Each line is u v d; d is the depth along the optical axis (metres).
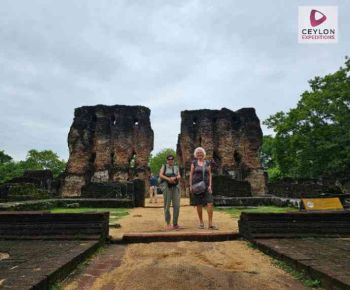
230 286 3.56
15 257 4.41
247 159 26.72
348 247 5.07
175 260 4.77
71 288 3.57
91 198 18.55
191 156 27.06
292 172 31.59
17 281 3.19
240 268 4.35
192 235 6.68
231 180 18.14
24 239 5.92
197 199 8.01
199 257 5.02
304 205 11.12
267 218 6.27
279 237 6.00
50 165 57.19
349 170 25.33
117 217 11.49
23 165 56.38
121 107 28.52
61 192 26.50
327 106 25.67
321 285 3.51
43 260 4.18
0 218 6.17
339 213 6.38
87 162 27.44
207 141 27.09
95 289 3.52
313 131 26.72
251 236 6.04
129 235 6.56
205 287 3.53
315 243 5.46
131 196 18.02
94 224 6.09
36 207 14.34
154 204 19.59
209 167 8.19
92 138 28.27
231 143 27.30
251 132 27.09
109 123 28.25
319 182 27.41
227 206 16.08
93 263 4.75
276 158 31.64
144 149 27.92
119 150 27.61
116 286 3.62
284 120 30.00
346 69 25.80
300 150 28.50
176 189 8.06
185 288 3.50
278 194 20.70
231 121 27.88
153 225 8.86
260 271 4.19
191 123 27.73
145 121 28.48
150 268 4.26
